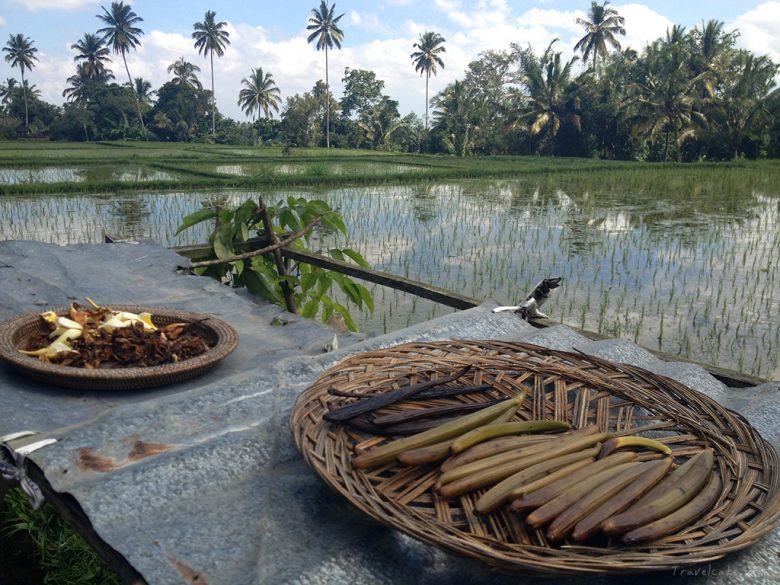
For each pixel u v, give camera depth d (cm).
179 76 6775
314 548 144
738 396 243
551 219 1358
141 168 2812
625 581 143
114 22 6169
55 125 6225
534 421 178
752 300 762
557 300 759
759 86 3500
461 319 292
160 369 231
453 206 1575
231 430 194
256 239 513
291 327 319
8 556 287
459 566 145
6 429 203
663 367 262
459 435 169
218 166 2997
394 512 138
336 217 549
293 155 4259
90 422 189
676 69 3603
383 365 207
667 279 853
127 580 141
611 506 142
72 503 162
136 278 385
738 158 3562
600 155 4162
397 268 912
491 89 5519
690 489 149
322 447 162
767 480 161
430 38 5672
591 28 4662
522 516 145
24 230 1234
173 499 161
